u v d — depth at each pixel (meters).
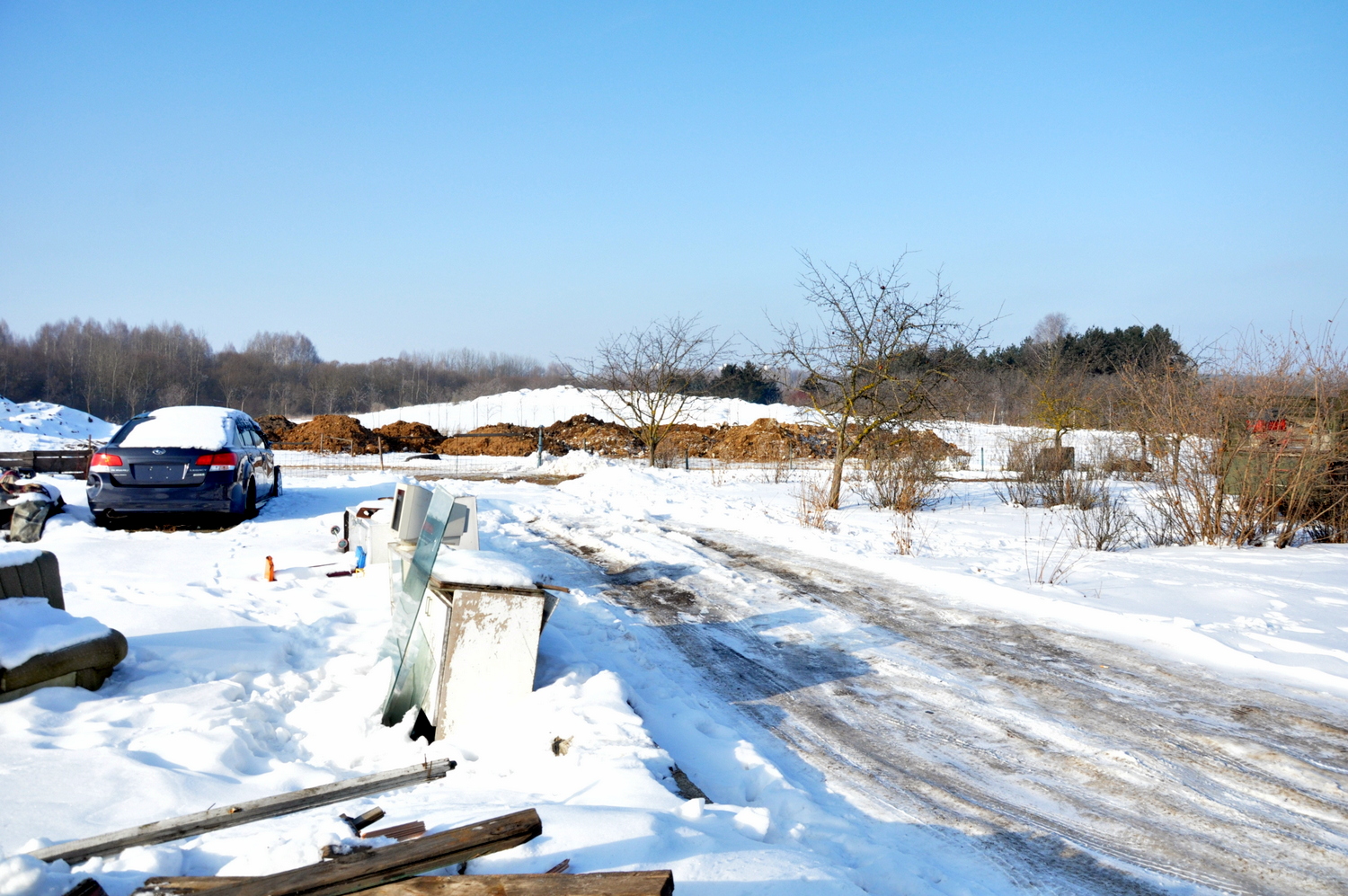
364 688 5.36
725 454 28.48
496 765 4.16
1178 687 5.85
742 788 4.32
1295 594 8.13
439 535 4.76
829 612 7.86
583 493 16.39
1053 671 6.21
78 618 5.04
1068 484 15.37
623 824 3.14
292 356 110.75
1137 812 4.13
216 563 9.02
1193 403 11.57
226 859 2.95
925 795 4.32
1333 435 10.57
